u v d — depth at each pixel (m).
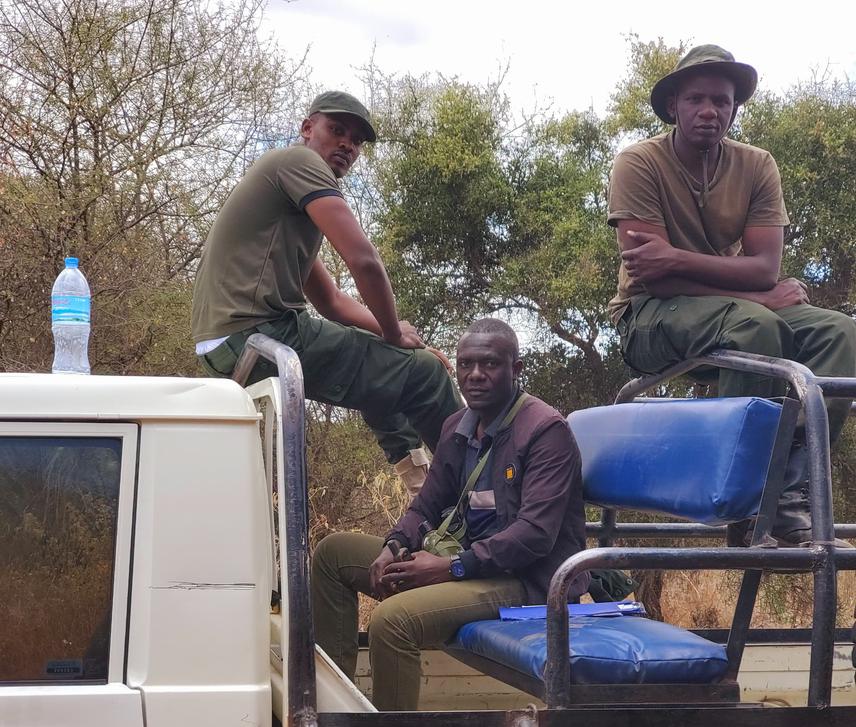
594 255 9.76
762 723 2.18
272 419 2.49
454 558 2.84
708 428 2.50
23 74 7.51
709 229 3.42
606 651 2.30
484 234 10.37
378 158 10.41
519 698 3.29
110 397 2.12
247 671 2.06
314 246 3.52
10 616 2.05
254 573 2.10
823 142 9.77
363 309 3.83
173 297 7.71
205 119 8.20
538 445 2.92
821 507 2.33
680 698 2.33
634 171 3.38
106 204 7.54
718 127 3.33
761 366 2.68
